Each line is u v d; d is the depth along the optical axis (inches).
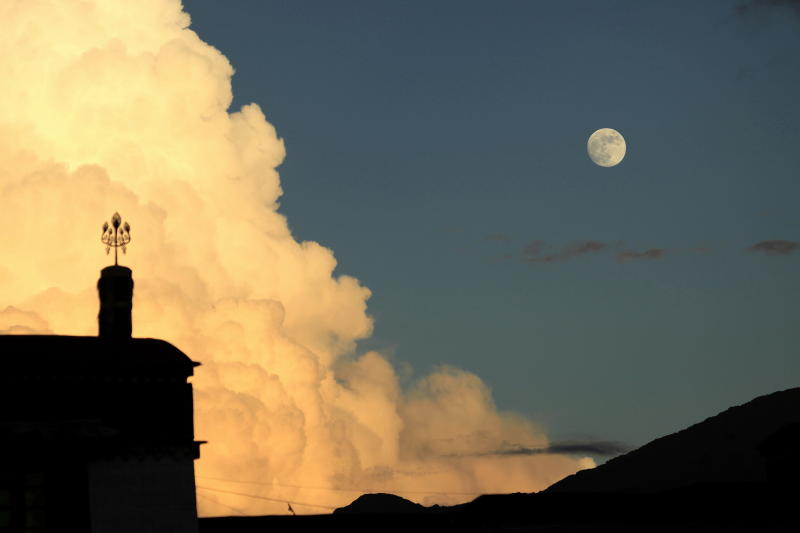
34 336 2309.3
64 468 2113.7
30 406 2159.2
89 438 2116.1
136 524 2175.2
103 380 2226.9
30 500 2082.9
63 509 2096.5
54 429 2100.1
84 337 2349.9
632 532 2849.4
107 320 2428.6
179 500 2235.5
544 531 2810.0
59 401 2182.6
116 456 2188.7
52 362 2188.7
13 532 2055.9
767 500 3004.4
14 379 2156.7
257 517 2687.0
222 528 2650.1
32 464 2092.8
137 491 2192.4
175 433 2268.7
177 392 2299.5
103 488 2155.5
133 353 2292.1
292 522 2721.5
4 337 2279.8
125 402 2236.7
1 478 2066.9
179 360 2311.8
